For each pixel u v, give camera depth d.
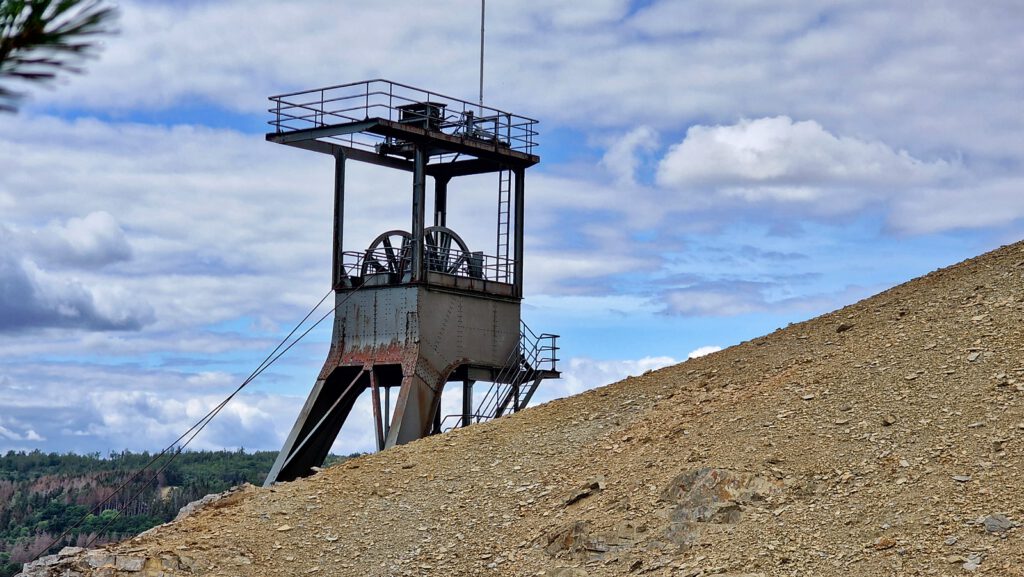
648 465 23.28
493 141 38.28
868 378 23.94
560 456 25.59
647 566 19.61
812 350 26.94
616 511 21.78
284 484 27.38
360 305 36.81
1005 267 27.48
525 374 38.56
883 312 27.72
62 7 5.58
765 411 24.00
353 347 36.75
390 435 34.44
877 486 19.91
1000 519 17.73
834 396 23.64
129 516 88.12
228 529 24.48
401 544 23.14
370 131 35.22
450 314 36.72
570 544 21.03
